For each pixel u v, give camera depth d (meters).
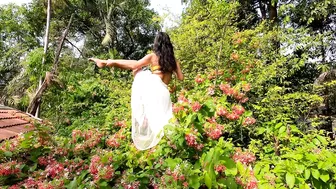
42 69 9.51
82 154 3.10
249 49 6.37
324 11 7.97
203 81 4.85
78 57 17.30
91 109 7.66
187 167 2.24
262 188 2.22
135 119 3.08
